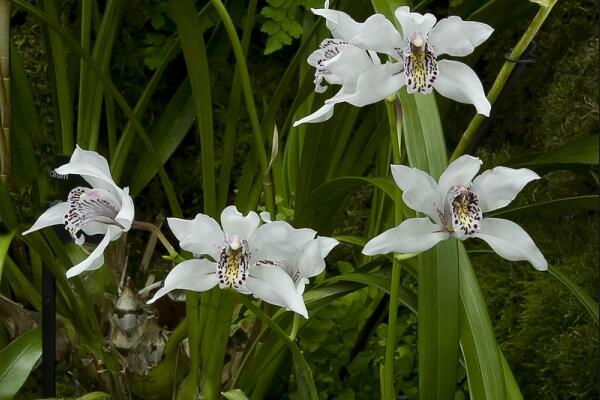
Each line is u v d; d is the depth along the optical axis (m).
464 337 0.83
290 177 1.25
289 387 1.11
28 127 1.20
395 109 0.82
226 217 0.82
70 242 1.00
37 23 1.39
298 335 1.07
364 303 1.16
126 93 1.47
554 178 1.25
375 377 1.12
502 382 0.81
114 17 1.15
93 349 1.06
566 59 1.31
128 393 1.05
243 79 0.96
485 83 1.46
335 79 0.85
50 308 0.99
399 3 0.84
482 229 0.80
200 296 1.00
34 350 0.99
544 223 1.25
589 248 1.18
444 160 0.82
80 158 0.85
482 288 1.20
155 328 1.03
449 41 0.78
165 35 1.46
